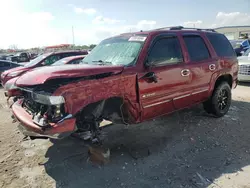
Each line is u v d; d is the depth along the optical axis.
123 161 3.52
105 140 4.22
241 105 6.25
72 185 3.00
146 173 3.21
